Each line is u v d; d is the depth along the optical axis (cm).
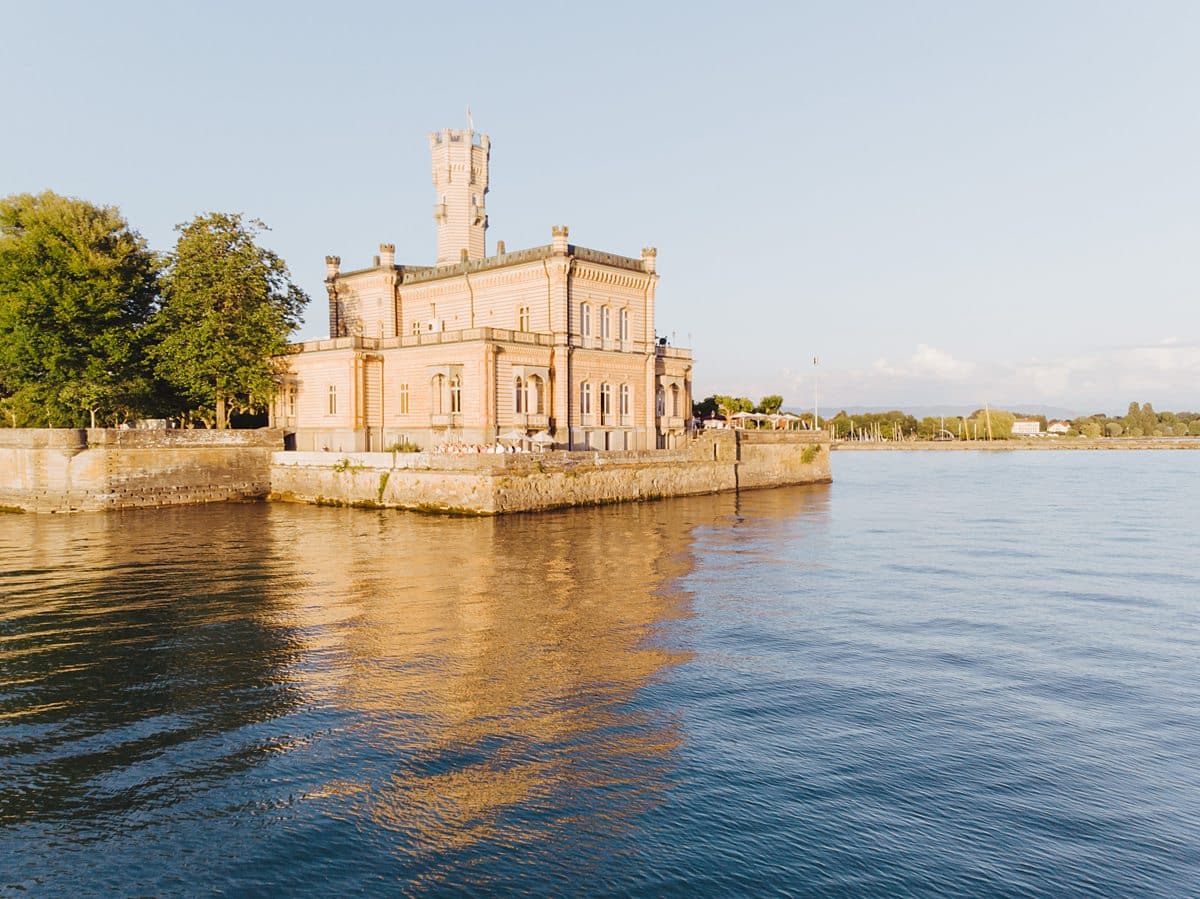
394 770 1598
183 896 1213
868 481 9594
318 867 1277
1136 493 7788
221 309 6644
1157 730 1805
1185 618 2773
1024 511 6106
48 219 6425
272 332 6688
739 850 1314
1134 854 1305
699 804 1460
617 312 7400
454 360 6650
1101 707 1944
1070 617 2784
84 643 2450
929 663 2272
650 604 2952
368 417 7231
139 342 6688
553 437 6838
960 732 1788
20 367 6228
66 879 1256
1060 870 1260
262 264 6750
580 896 1196
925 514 5878
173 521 5291
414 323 7938
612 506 6194
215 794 1510
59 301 6166
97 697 2003
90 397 6138
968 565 3762
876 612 2847
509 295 7169
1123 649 2409
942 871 1256
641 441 7612
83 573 3512
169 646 2417
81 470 5822
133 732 1791
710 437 7506
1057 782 1553
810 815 1424
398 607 2889
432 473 5638
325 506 6156
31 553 4053
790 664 2255
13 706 1950
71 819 1430
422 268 8281
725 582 3350
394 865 1281
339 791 1517
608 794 1498
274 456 6588
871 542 4462
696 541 4441
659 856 1298
